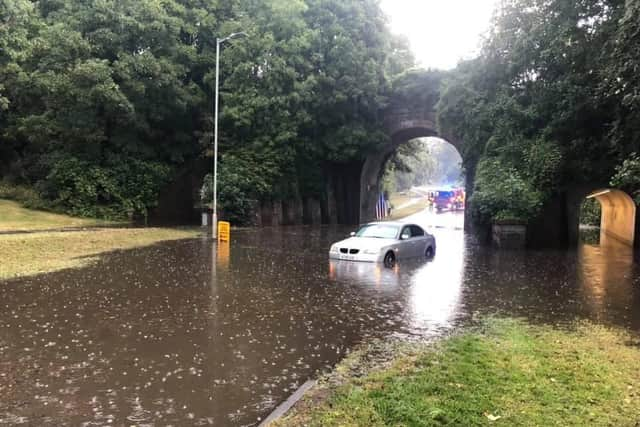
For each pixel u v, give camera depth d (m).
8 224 23.27
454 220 47.06
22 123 28.59
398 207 70.56
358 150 34.47
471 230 29.38
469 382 5.32
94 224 26.36
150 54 28.59
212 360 6.39
